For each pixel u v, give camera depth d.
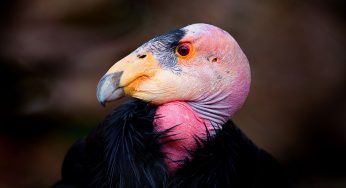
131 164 5.04
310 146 12.21
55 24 13.48
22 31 13.35
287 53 12.47
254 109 11.70
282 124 11.80
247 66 5.16
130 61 5.02
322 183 12.05
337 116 12.36
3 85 12.58
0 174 11.32
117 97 4.97
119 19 13.30
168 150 5.03
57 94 12.30
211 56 5.04
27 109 12.21
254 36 12.41
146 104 5.18
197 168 5.09
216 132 5.18
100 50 12.77
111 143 5.18
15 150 11.79
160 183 5.02
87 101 11.89
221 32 5.07
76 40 13.19
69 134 11.62
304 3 13.62
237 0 12.73
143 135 5.04
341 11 14.41
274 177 5.98
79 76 12.44
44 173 11.34
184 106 5.06
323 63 12.66
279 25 12.79
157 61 5.01
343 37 13.41
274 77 12.11
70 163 5.73
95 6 13.44
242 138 5.52
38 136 12.05
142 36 12.53
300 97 12.16
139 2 13.27
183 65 5.02
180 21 12.50
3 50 12.91
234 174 5.29
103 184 5.23
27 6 13.54
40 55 12.98
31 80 12.70
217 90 5.09
